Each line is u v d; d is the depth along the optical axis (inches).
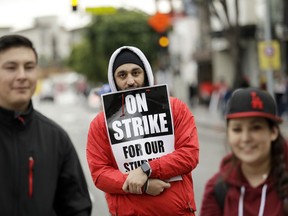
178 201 148.3
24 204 127.0
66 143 136.6
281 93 960.3
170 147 151.6
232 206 126.5
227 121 128.1
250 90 126.0
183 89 1422.2
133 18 1716.3
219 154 655.8
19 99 128.6
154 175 144.8
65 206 136.8
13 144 128.2
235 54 1037.2
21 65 129.4
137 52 154.2
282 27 1120.2
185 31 1904.5
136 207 147.6
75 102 2792.8
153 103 152.0
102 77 1931.6
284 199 122.5
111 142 151.9
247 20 1353.3
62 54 4623.5
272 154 126.1
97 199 410.9
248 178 127.2
